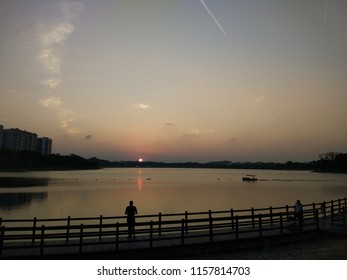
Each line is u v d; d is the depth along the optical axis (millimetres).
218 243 15555
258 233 17562
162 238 14789
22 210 46094
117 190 85625
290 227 18703
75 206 51312
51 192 75188
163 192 80750
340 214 23344
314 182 142625
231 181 154875
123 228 31875
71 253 13312
